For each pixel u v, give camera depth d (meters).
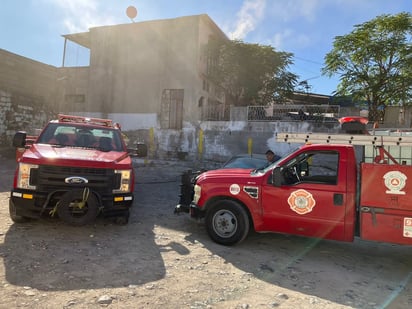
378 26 15.22
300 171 5.23
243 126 17.67
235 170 5.75
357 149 5.29
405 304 3.55
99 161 5.24
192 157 19.19
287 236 6.04
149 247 4.89
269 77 20.86
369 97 15.95
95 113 22.67
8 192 8.09
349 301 3.56
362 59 15.30
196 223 6.49
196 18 20.33
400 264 4.88
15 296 3.14
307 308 3.34
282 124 16.77
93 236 5.17
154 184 11.20
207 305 3.26
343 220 4.52
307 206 4.71
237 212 5.14
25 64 17.69
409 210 4.18
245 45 20.23
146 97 21.50
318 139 4.86
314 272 4.38
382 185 4.32
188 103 20.09
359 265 4.77
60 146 5.95
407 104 15.13
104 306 3.07
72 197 4.78
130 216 6.66
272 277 4.11
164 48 21.11
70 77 23.83
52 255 4.24
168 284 3.68
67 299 3.16
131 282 3.66
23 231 5.09
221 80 20.88
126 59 22.17
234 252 4.96
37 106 18.58
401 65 14.88
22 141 5.81
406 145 4.30
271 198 4.93
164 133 20.08
